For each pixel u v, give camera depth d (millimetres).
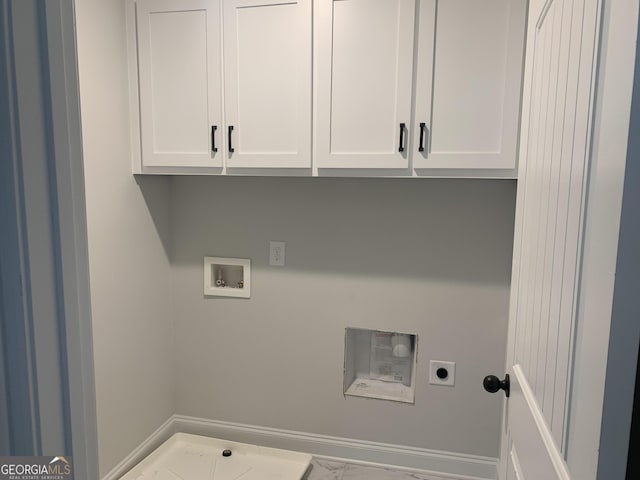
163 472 2012
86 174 1698
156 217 2148
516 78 1546
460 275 1980
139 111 1901
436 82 1612
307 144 1747
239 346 2262
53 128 476
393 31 1619
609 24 501
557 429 649
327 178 2076
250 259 2199
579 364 555
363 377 2268
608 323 464
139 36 1854
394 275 2049
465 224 1956
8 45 435
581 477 529
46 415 486
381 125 1675
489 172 1612
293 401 2225
